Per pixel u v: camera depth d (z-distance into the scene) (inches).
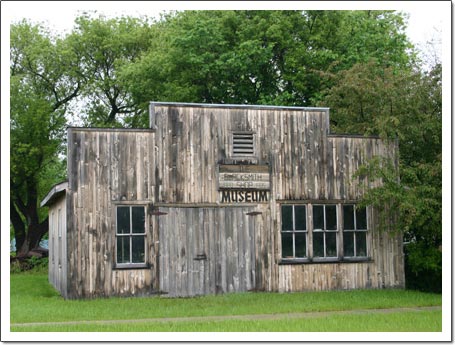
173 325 560.7
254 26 1282.0
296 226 804.0
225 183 779.4
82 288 723.4
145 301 705.0
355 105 993.5
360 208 827.4
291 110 813.2
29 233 1508.4
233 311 643.5
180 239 759.1
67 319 605.3
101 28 1562.5
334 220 818.8
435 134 855.1
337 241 815.1
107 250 734.5
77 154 734.5
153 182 756.6
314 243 807.1
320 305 679.7
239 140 789.9
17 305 693.3
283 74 1300.4
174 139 767.7
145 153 757.3
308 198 808.9
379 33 1317.7
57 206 891.4
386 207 836.6
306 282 796.6
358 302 705.0
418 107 858.1
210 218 771.4
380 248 832.9
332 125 1110.4
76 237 725.9
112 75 1599.4
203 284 761.0
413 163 856.9
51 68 1531.7
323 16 1304.1
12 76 1455.5
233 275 773.3
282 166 803.4
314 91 1283.2
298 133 813.9
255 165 791.7
